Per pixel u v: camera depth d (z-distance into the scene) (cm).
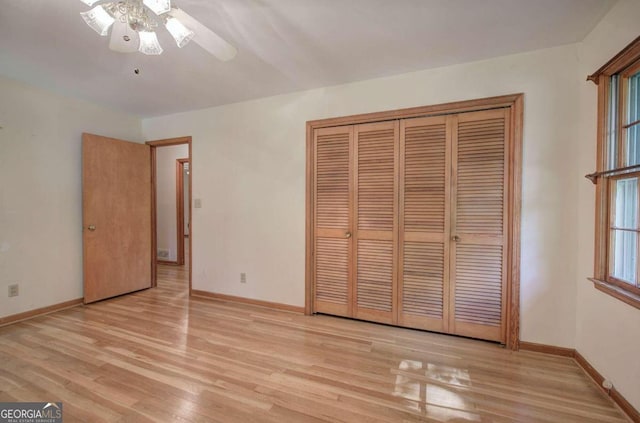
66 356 212
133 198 367
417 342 235
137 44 167
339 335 248
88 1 132
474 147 234
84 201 319
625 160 169
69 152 314
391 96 259
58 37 197
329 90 283
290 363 205
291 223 303
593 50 190
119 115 363
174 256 532
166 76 261
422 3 164
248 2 161
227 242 337
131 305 322
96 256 329
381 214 266
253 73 254
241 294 330
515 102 220
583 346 199
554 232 213
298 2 162
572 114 207
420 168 252
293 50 215
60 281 307
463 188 238
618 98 173
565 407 162
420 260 254
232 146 332
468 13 173
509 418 154
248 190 324
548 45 209
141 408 159
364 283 275
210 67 242
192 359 209
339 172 281
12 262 272
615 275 175
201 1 160
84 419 151
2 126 264
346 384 182
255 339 241
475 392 174
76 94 305
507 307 226
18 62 234
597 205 183
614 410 159
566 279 211
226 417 153
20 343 231
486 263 233
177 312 301
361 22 181
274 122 309
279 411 158
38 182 290
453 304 244
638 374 148
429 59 229
